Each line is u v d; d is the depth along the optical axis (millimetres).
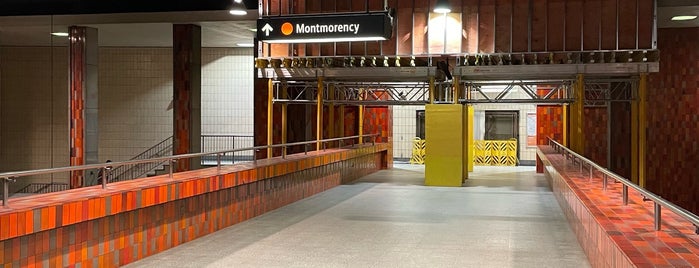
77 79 17078
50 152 22141
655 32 13312
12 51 22094
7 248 4555
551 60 13984
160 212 6711
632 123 14609
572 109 15406
